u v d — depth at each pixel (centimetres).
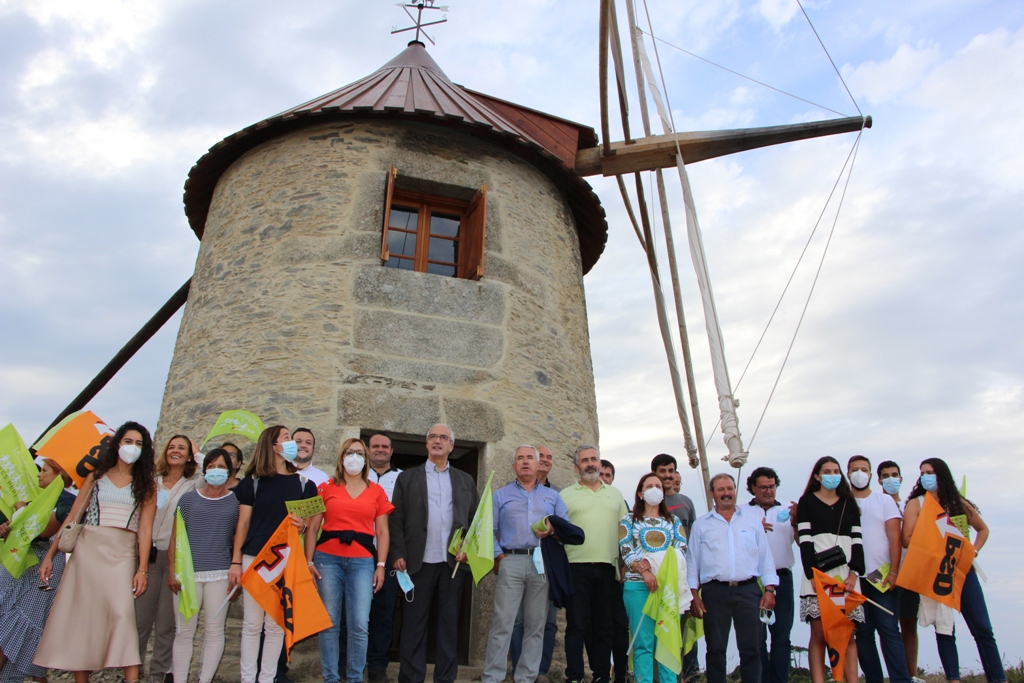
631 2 880
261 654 448
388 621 495
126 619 387
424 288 640
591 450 508
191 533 414
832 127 802
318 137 688
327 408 584
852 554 443
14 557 386
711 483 473
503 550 471
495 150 720
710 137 794
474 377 629
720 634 441
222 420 512
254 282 645
